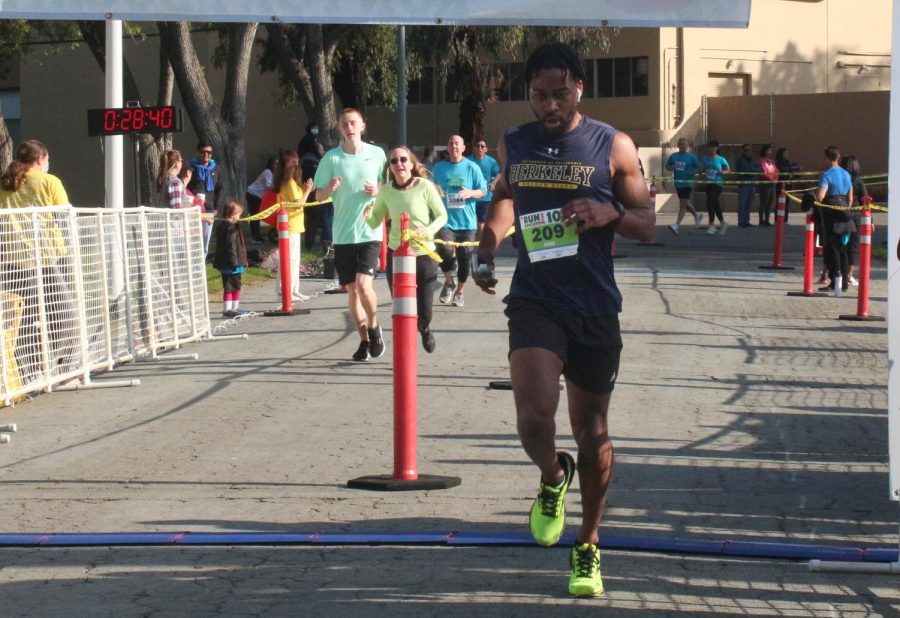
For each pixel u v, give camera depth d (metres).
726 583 5.54
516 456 8.16
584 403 5.24
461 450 8.34
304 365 11.89
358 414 9.60
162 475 7.77
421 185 11.50
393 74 35.88
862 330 14.56
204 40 43.12
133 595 5.42
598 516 5.34
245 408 9.89
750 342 13.52
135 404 10.17
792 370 11.77
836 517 6.69
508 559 5.90
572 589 5.32
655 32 45.03
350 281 11.89
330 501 7.05
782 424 9.27
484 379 11.01
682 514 6.75
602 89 46.56
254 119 46.00
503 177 5.45
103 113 13.84
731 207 43.91
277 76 43.91
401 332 7.31
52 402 10.36
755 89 47.84
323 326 14.57
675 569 5.75
